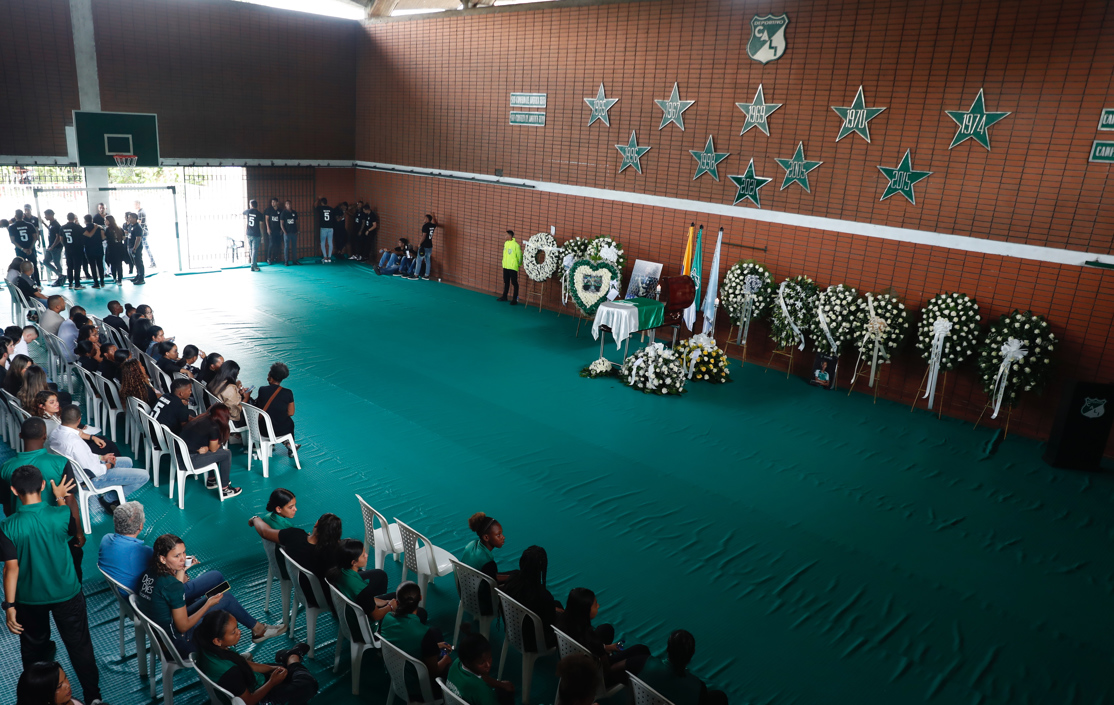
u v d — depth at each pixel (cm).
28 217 1444
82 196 1847
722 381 1193
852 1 1119
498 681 453
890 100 1108
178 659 438
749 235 1295
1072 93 956
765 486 831
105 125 1597
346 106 1972
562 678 379
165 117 1680
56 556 432
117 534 494
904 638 581
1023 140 1002
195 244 1953
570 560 661
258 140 1836
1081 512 811
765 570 664
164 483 756
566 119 1512
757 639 568
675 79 1336
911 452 951
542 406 1038
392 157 1916
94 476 659
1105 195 949
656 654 543
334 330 1348
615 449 907
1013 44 992
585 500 775
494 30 1603
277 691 430
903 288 1140
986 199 1044
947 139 1065
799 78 1191
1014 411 1045
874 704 508
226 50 1734
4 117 1484
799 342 1216
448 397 1052
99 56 1567
